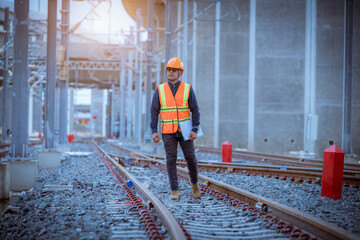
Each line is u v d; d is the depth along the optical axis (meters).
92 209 5.26
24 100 9.12
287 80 28.38
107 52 42.94
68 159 15.60
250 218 4.54
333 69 27.14
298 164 12.70
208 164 11.64
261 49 28.50
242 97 29.06
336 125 27.02
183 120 5.48
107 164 12.45
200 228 4.12
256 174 9.53
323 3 27.33
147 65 24.05
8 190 6.89
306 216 3.80
